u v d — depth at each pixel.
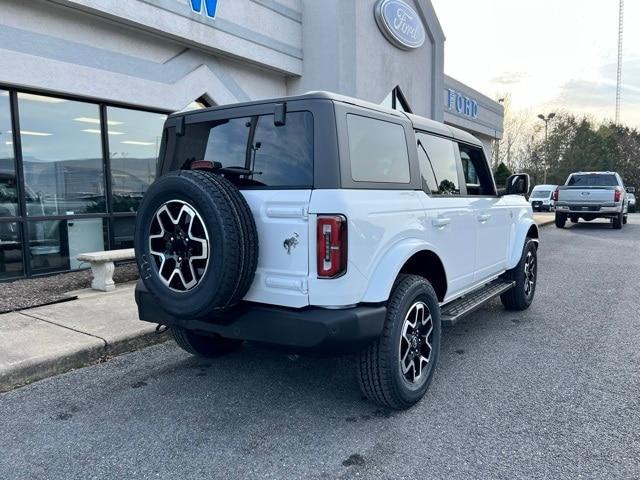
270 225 3.07
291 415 3.40
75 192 7.93
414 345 3.52
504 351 4.67
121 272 7.71
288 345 3.00
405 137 3.73
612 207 16.84
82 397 3.72
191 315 3.02
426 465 2.79
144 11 7.94
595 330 5.33
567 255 11.05
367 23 12.26
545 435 3.11
